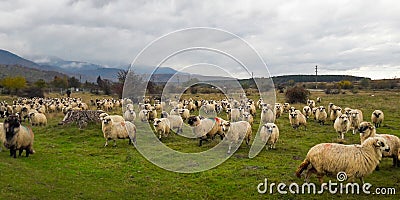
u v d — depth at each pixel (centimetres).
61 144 1914
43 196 967
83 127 2364
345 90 8194
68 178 1173
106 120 1798
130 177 1224
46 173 1216
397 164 1314
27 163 1359
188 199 1013
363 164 1041
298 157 1513
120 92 4581
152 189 1094
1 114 3431
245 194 1052
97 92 8075
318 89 9144
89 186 1097
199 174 1267
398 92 7244
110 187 1102
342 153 1043
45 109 3809
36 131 2414
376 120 2472
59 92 9175
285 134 2145
